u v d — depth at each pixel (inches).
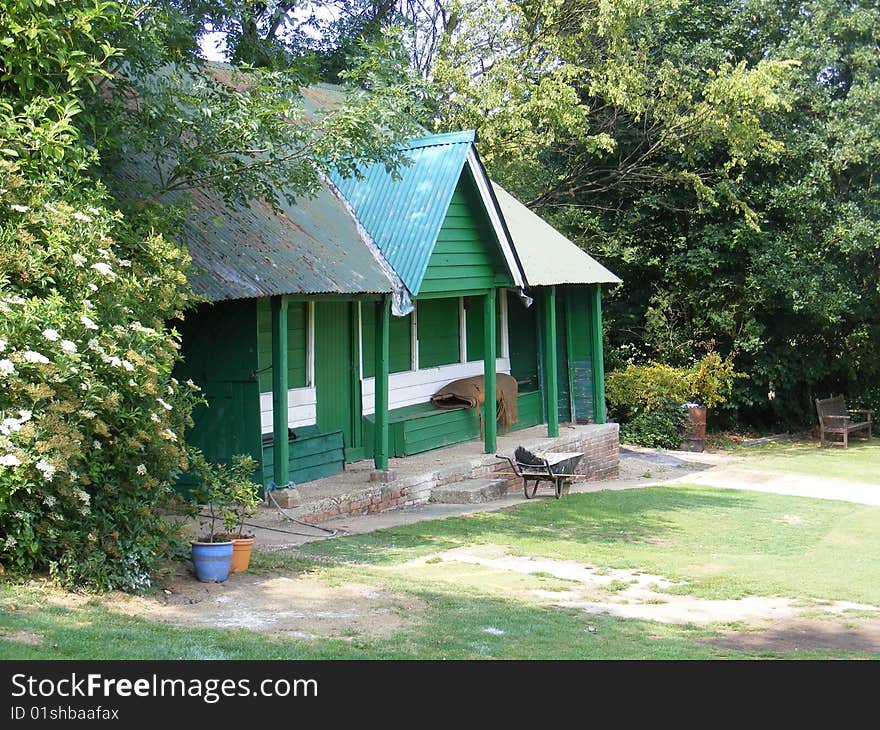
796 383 1206.3
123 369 300.0
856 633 345.7
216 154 442.9
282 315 514.9
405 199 635.5
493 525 544.1
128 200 416.2
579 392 896.9
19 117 331.3
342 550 444.1
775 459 1002.7
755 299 1097.4
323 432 630.5
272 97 445.7
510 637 300.7
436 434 724.7
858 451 1085.8
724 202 1112.8
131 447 305.6
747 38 1172.5
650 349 1199.6
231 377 524.4
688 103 1066.7
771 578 440.1
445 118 1031.6
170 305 348.8
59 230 309.9
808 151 1106.1
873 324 1195.3
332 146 457.1
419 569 417.7
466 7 1038.4
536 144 1030.4
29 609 266.1
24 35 344.5
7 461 262.1
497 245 678.5
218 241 506.9
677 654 297.7
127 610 288.8
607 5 991.6
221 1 499.2
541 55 1083.3
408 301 600.7
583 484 782.5
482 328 838.5
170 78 440.8
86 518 303.6
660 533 559.5
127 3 419.5
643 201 1126.4
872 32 1123.9
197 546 344.8
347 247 595.8
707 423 1201.4
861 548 540.1
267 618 299.6
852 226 1082.1
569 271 813.2
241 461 390.6
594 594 393.1
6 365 268.5
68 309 301.6
